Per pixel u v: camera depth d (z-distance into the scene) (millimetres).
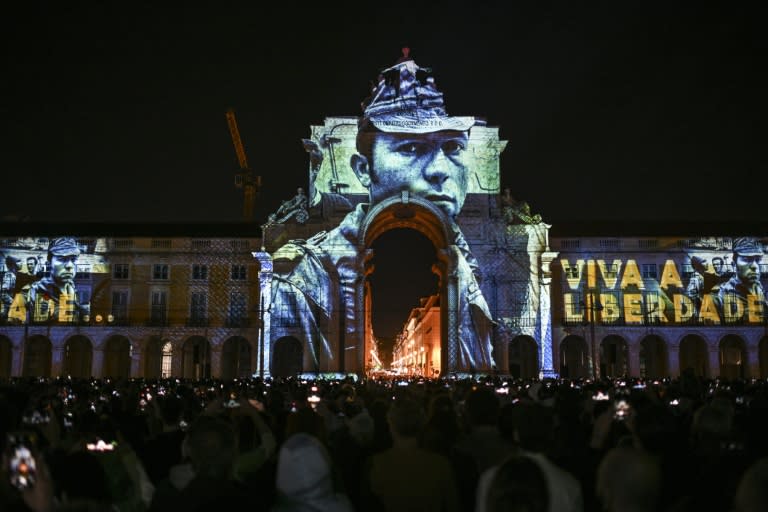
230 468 5602
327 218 62344
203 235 64812
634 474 4316
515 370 65562
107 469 7250
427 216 64188
